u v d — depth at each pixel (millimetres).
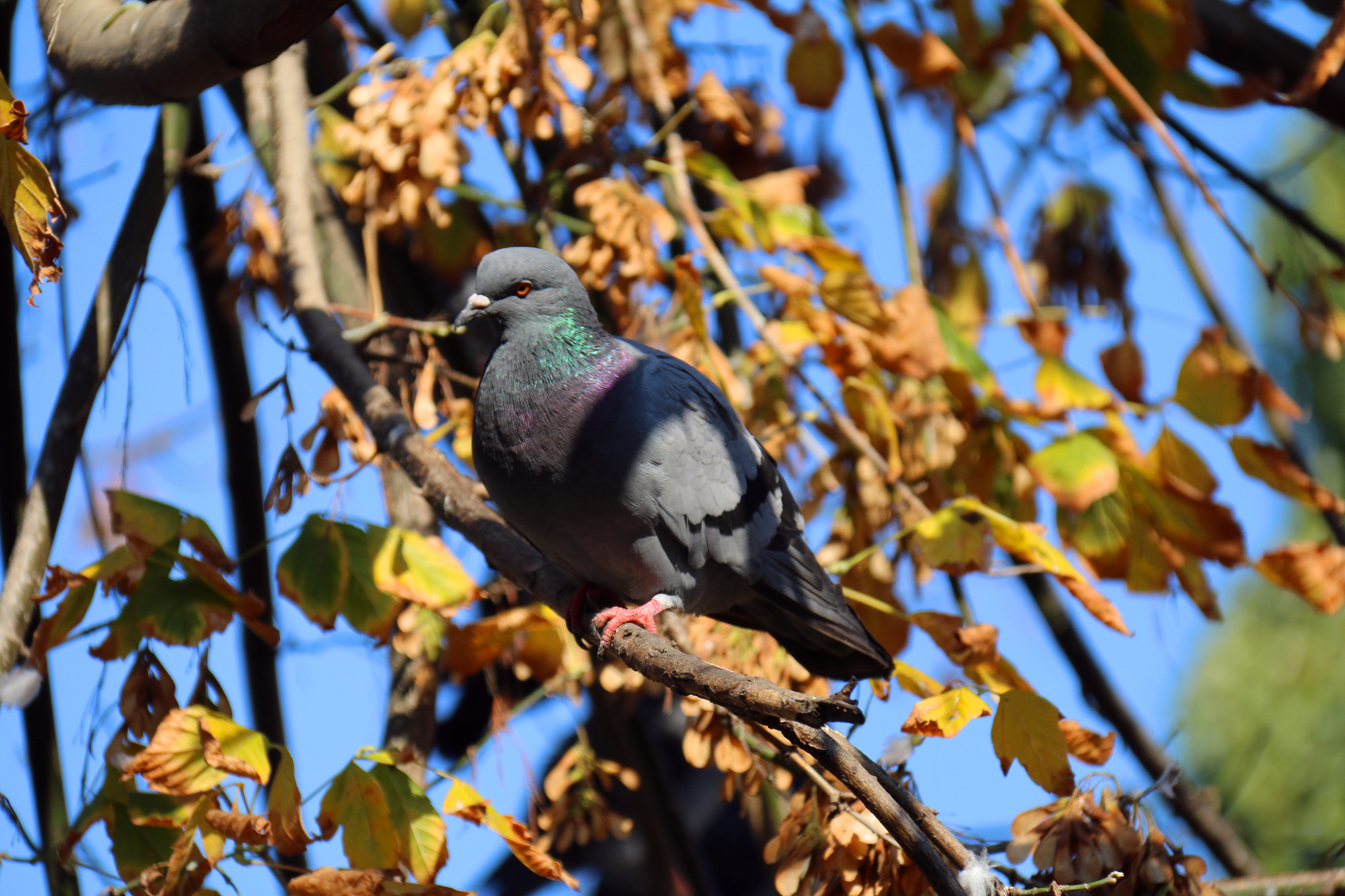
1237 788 11953
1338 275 10766
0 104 5566
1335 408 17766
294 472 8023
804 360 9969
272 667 10234
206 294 10844
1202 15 10672
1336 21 8609
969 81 12555
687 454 7727
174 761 6199
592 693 10422
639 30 9805
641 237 8938
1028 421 8828
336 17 11234
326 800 6492
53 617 6992
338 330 8336
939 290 12609
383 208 8969
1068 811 6477
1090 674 11250
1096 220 11648
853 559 8477
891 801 5363
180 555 6996
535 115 8891
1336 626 17625
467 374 10602
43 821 8336
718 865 13039
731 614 8555
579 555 7914
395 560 7535
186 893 6504
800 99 10461
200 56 6445
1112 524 8609
